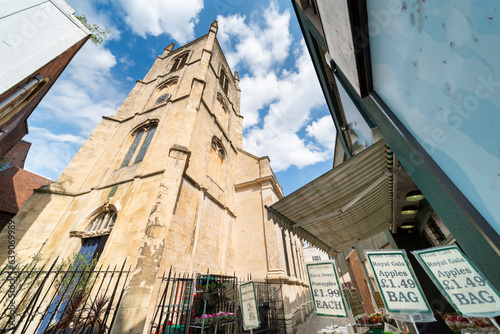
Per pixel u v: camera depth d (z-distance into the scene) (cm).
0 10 410
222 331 594
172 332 549
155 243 655
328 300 340
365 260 1270
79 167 1194
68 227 947
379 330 645
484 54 67
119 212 852
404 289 262
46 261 809
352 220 626
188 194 972
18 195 1319
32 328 628
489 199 76
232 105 2231
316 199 481
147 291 564
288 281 1114
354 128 593
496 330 286
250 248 1241
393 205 521
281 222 529
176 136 1017
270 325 814
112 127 1448
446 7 82
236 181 1623
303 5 347
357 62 167
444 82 90
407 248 662
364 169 405
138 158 1137
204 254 971
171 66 2050
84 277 634
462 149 87
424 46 100
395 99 144
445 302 565
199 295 600
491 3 62
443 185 102
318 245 748
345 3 138
